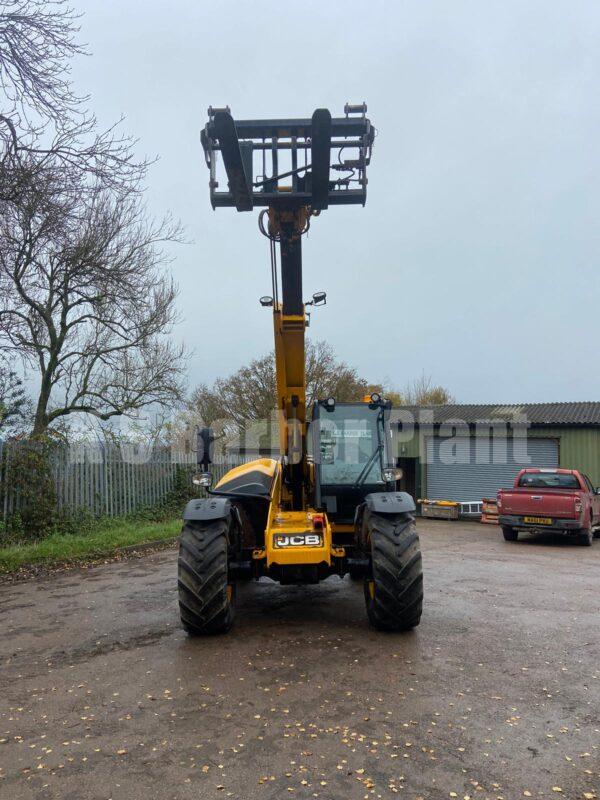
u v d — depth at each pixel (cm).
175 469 1658
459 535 1554
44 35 881
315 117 480
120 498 1417
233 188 529
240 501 689
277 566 580
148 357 1655
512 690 443
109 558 1081
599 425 1936
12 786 321
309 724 386
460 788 312
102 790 315
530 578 903
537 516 1376
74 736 376
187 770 333
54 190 940
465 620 639
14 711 415
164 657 521
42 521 1131
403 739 365
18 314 1304
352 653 524
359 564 596
